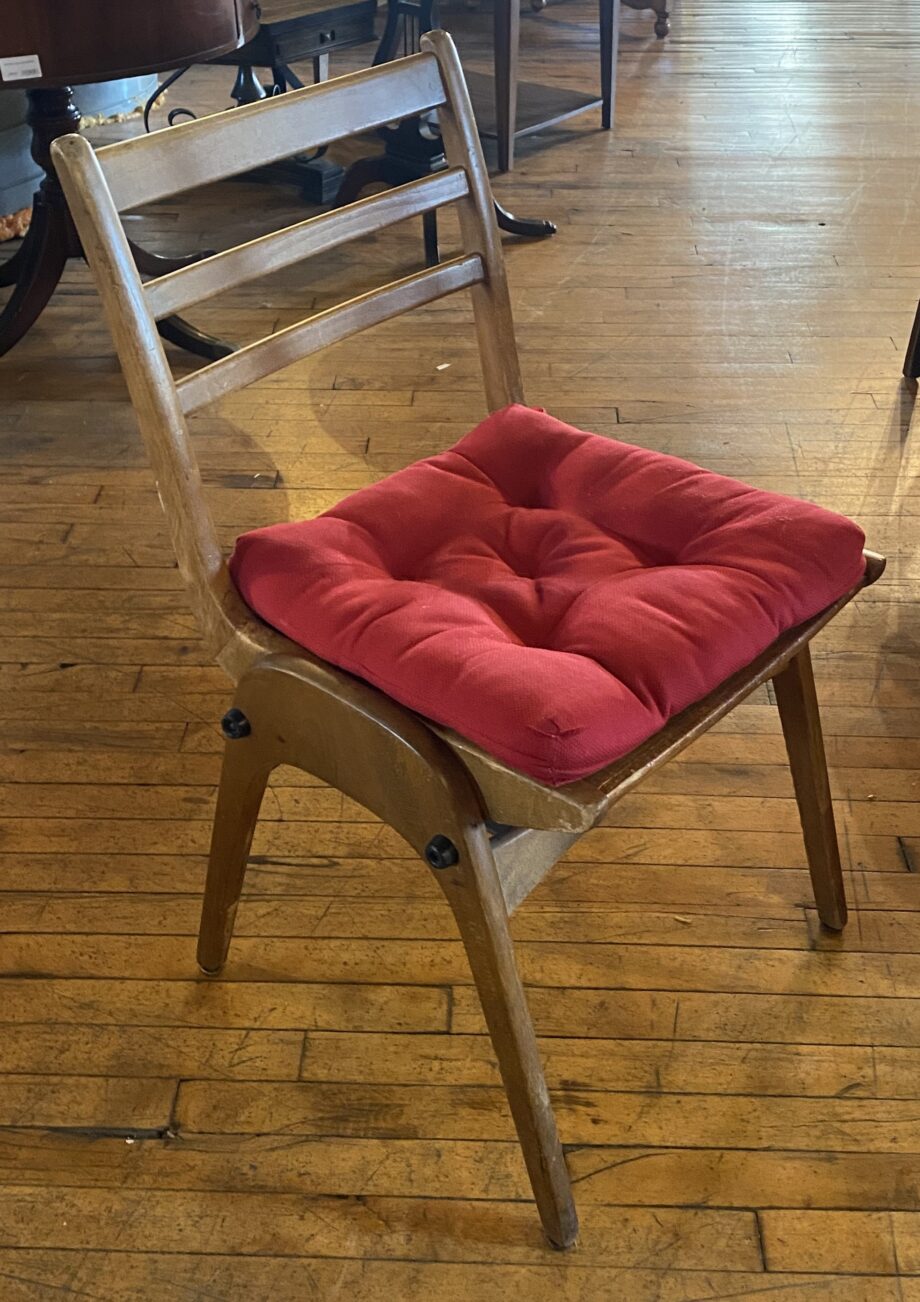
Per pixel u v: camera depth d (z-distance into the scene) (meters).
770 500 1.11
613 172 3.43
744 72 4.22
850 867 1.47
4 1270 1.10
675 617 0.98
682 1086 1.24
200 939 1.32
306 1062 1.26
